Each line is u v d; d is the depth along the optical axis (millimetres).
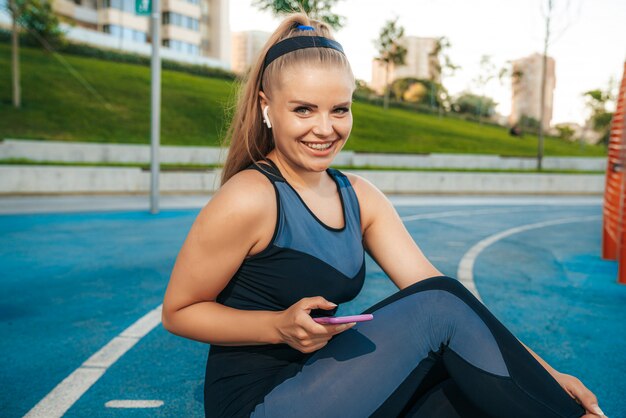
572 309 4758
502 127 49969
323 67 1554
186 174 15961
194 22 63562
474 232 9445
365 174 18547
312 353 1599
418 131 35312
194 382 3078
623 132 6137
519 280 5879
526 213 12727
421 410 1520
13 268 5918
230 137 1827
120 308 4512
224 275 1576
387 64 43844
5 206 11391
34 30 27531
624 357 3598
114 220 9695
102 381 3070
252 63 1724
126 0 56438
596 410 1544
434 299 1497
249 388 1546
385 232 1880
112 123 24141
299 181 1704
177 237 8023
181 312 1578
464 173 19422
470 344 1440
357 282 1701
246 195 1542
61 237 7867
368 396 1427
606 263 6871
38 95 25031
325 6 15922
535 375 1420
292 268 1600
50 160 18312
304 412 1419
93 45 33094
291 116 1578
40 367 3262
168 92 29109
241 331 1511
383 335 1469
